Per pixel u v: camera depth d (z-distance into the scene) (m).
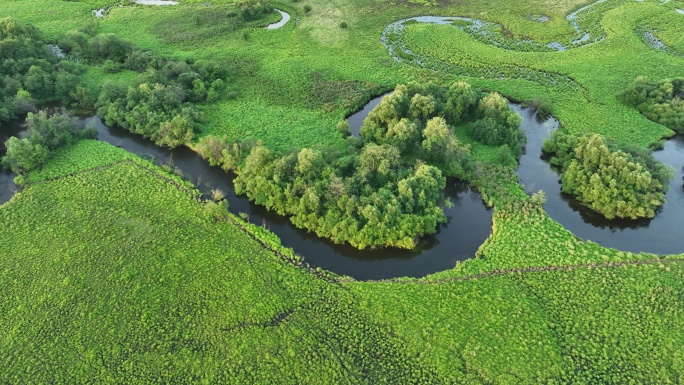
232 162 85.81
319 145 89.38
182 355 56.47
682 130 93.00
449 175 85.19
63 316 60.59
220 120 100.75
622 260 67.06
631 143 90.25
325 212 74.69
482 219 77.62
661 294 61.28
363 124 98.19
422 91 97.19
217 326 59.47
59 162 87.69
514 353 55.78
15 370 55.06
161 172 85.75
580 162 81.75
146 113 96.56
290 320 60.31
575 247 69.50
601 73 113.81
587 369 54.19
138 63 118.75
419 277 67.44
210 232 72.94
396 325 59.41
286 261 68.62
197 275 65.81
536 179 85.00
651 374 53.47
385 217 70.81
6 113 98.31
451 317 60.09
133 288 63.88
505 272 66.19
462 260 69.94
